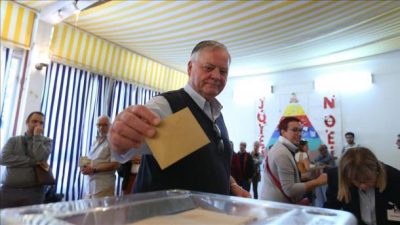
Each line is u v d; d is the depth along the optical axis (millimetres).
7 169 2494
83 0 3107
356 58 5457
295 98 6090
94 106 4375
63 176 3865
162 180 875
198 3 3332
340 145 5449
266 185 2023
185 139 521
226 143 1138
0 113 3291
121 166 2797
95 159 2723
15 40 3352
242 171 4949
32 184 2506
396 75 5047
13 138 2553
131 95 5090
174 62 5672
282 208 536
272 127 6281
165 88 5910
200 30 4027
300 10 3426
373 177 1440
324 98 5754
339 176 1568
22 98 3406
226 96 7062
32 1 3328
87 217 423
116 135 554
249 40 4383
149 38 4418
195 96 1037
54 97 3834
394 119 4992
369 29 4043
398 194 1414
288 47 4746
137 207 506
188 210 579
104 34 4348
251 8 3406
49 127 3762
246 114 6684
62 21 3879
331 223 436
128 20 3812
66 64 3980
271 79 6480
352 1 3195
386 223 1401
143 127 521
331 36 4270
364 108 5309
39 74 3500
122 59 4887
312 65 5941
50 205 426
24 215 366
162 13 3590
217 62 1037
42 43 3539
